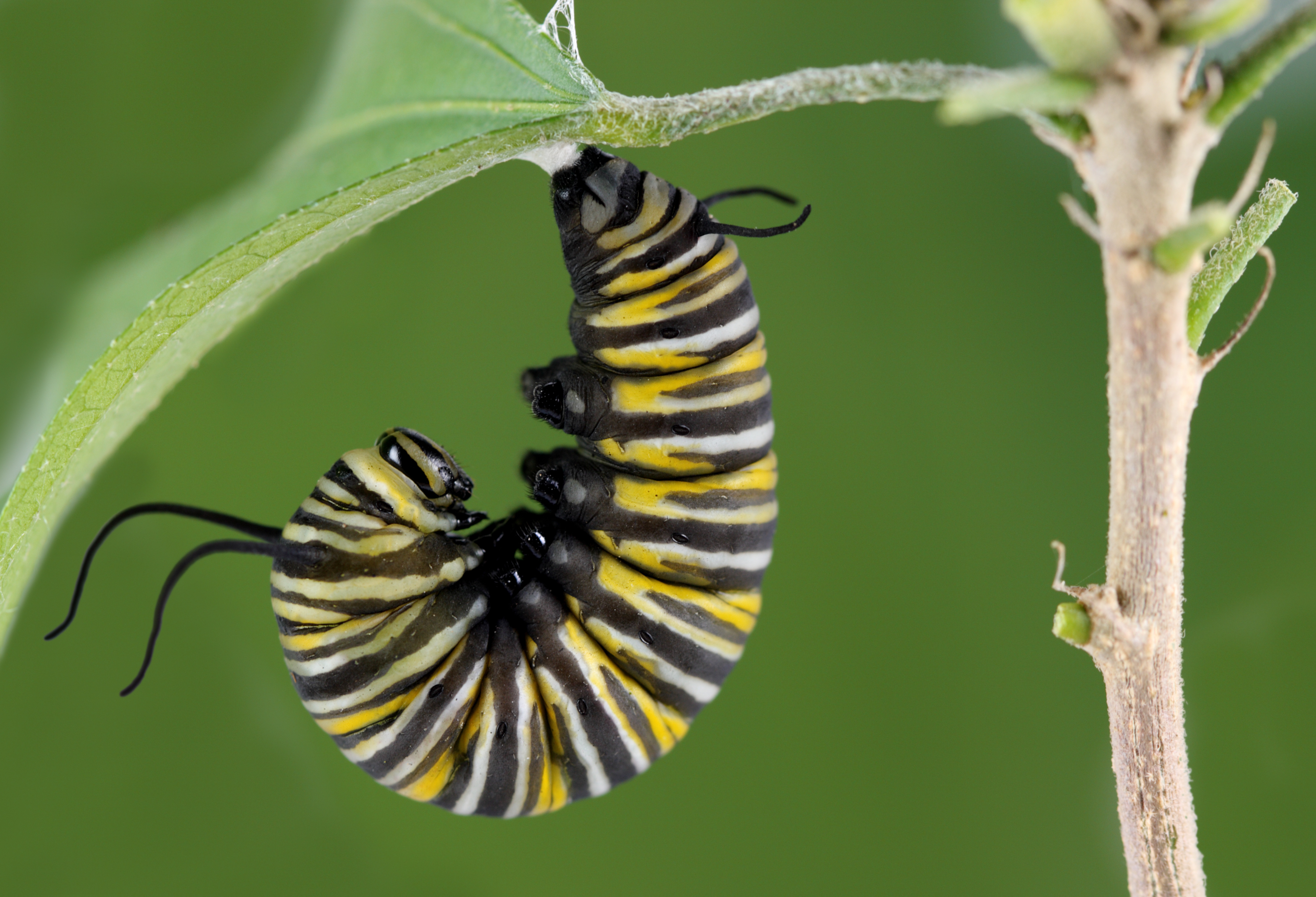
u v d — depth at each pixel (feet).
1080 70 0.57
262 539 0.63
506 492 0.69
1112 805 0.69
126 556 0.70
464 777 0.64
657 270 0.63
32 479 0.61
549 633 0.64
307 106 0.66
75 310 0.66
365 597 0.63
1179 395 0.59
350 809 0.70
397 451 0.64
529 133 0.60
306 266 0.62
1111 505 0.59
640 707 0.64
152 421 0.70
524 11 0.60
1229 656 0.68
